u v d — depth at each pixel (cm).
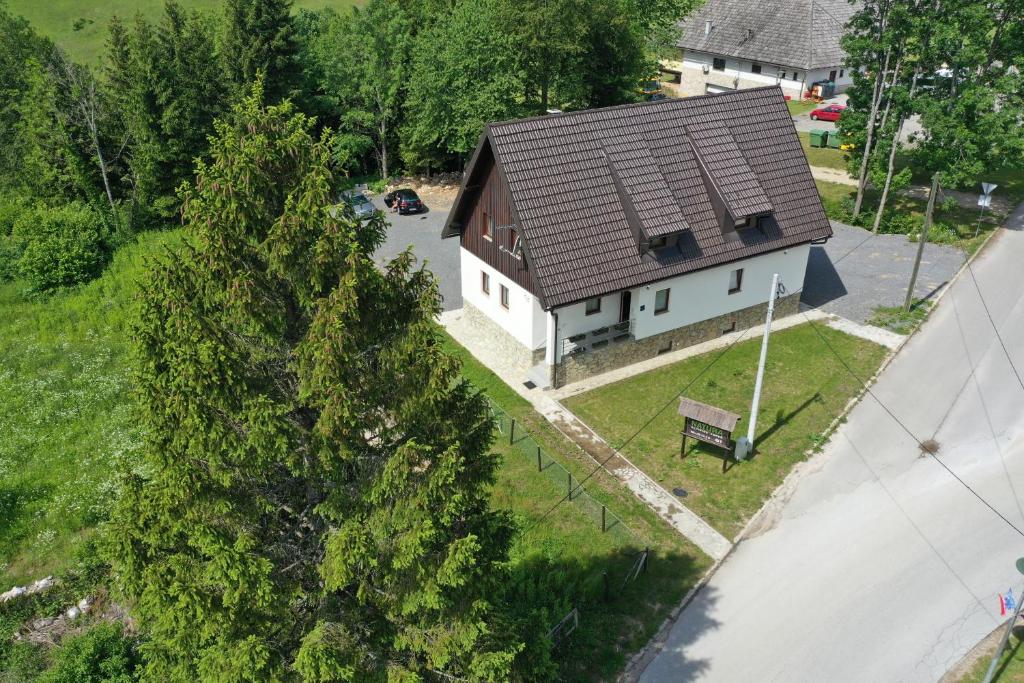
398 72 5206
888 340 3278
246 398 1183
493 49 4681
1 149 5366
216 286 1173
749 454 2623
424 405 1313
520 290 2964
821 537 2273
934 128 3997
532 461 2600
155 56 4738
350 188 5062
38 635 2005
